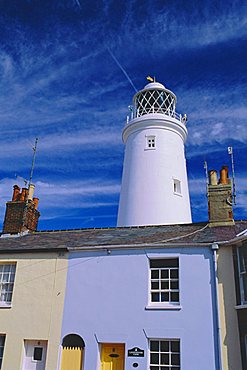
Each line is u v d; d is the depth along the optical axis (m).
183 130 25.80
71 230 18.77
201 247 13.51
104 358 13.26
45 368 13.28
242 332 11.96
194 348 12.27
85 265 14.57
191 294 12.98
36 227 20.19
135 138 25.06
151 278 13.89
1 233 19.27
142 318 13.12
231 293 12.62
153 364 12.62
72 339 13.52
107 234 16.92
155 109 26.19
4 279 15.56
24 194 20.02
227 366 11.75
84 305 13.92
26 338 13.95
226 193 16.03
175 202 22.91
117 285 13.88
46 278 14.80
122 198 24.03
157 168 23.52
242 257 12.82
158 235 15.48
